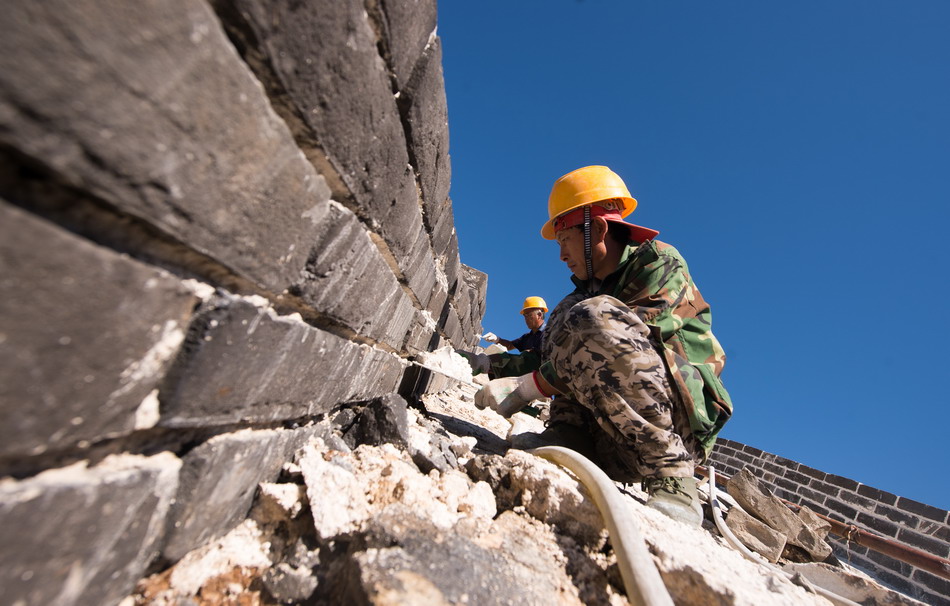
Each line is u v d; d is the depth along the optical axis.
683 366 1.87
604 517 1.15
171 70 0.50
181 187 0.55
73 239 0.45
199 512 0.80
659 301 1.96
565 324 1.88
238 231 0.69
